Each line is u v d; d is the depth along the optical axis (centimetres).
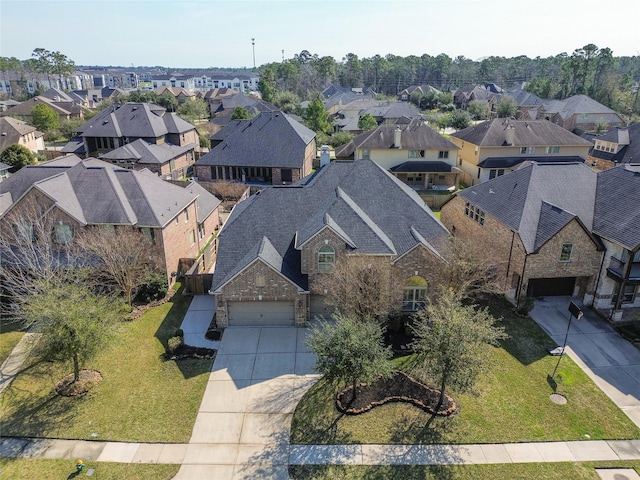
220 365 2347
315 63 19525
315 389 2177
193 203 3638
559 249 2717
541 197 2975
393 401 2089
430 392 2130
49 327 2041
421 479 1692
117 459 1802
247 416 2012
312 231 2497
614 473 1722
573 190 3048
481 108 11212
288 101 12394
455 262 2592
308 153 6259
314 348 1959
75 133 7631
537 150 5678
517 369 2288
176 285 3225
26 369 2328
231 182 5581
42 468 1758
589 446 1841
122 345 2489
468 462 1767
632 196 2788
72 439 1895
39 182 2936
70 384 2202
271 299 2606
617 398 2097
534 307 2833
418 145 5728
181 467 1761
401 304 2694
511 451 1817
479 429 1923
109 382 2228
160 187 3397
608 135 5928
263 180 5831
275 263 2567
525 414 2003
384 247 2506
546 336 2553
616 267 2664
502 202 3123
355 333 1939
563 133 5731
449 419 1978
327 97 15012
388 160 5803
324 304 2700
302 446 1850
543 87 13825
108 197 3053
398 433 1906
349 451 1822
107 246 2744
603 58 13025
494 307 2859
